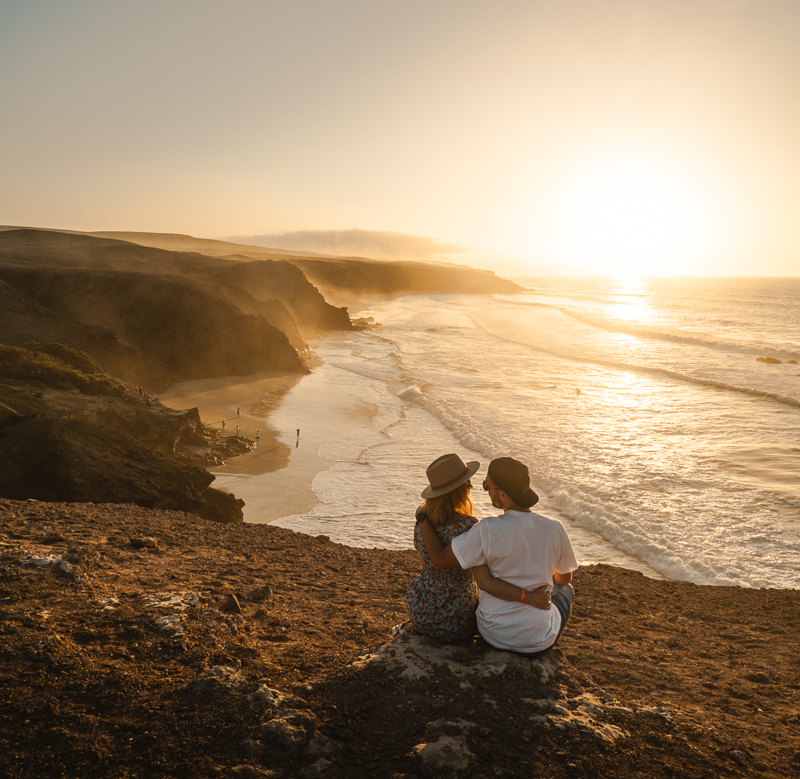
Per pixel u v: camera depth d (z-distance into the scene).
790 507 20.58
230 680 3.03
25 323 45.12
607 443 29.50
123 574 5.00
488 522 3.04
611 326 91.88
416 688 3.06
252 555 7.08
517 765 2.57
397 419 36.25
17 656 3.08
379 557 8.27
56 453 15.69
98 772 2.31
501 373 52.53
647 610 6.77
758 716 3.57
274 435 32.34
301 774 2.40
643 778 2.57
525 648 3.25
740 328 92.38
